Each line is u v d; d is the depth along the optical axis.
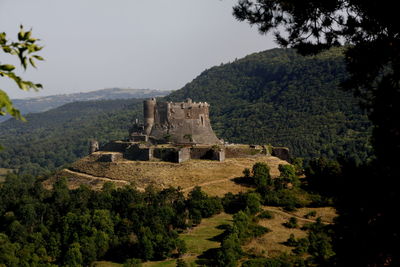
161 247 76.81
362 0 27.48
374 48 26.02
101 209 92.12
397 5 24.72
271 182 104.44
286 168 104.19
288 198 96.00
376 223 22.36
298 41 32.59
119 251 80.19
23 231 84.75
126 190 98.69
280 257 70.12
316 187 28.12
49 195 106.81
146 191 102.75
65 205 96.19
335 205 24.73
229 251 70.44
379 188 22.39
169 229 85.50
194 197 97.06
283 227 84.88
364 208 22.75
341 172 24.75
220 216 93.94
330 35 31.86
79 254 74.56
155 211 88.50
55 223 89.19
